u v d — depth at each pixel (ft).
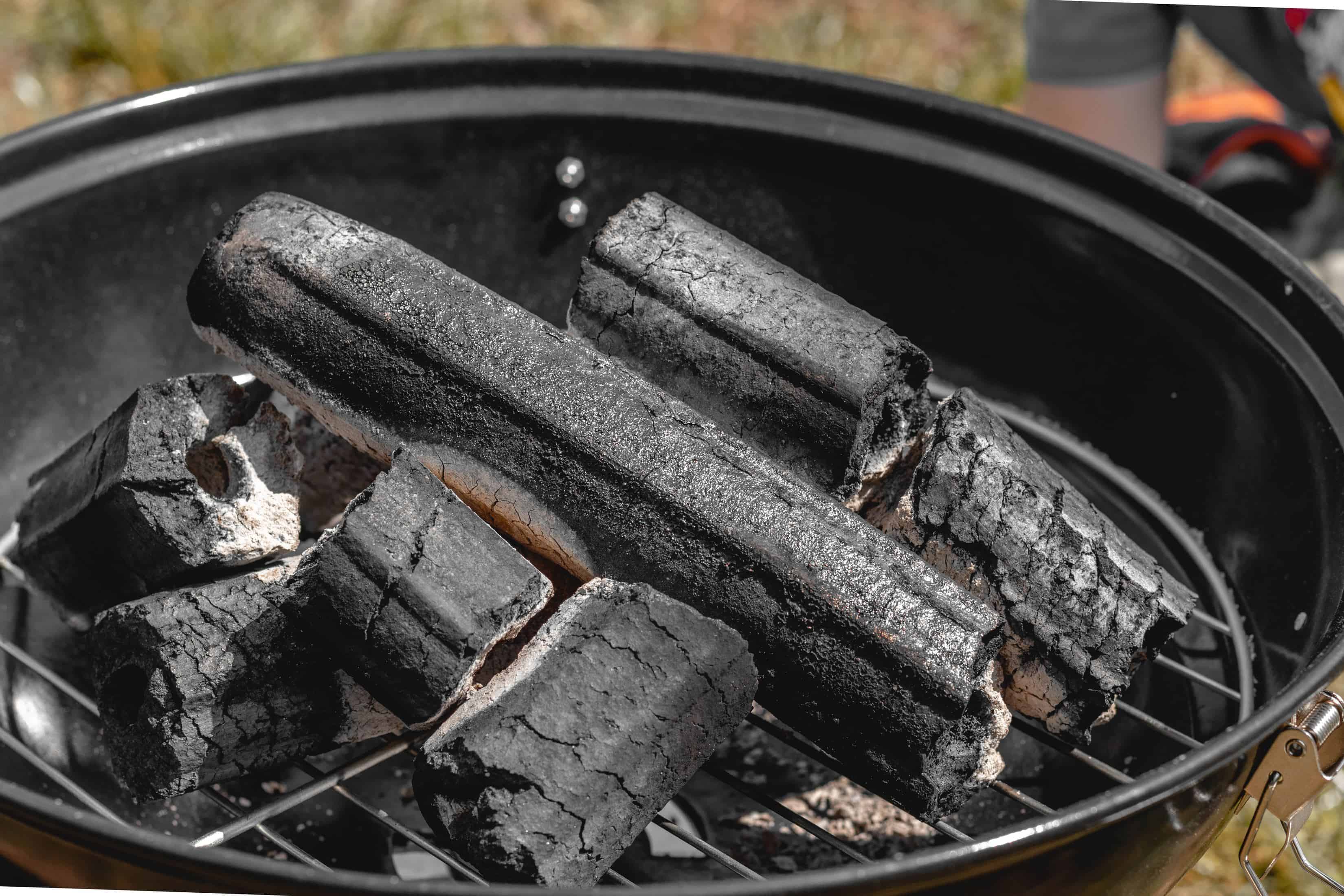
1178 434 2.72
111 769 2.56
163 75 4.20
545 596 2.32
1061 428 2.83
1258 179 3.58
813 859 2.54
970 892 2.21
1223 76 4.92
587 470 2.35
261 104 2.77
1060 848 2.21
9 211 2.65
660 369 2.49
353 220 2.60
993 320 2.85
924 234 2.84
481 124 2.83
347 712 2.40
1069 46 3.19
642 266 2.50
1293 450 2.56
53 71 4.22
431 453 2.40
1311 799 2.32
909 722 2.29
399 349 2.41
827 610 2.30
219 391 2.48
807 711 2.33
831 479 2.44
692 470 2.35
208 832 2.53
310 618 2.31
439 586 2.28
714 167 2.87
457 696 2.32
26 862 2.29
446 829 2.27
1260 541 2.59
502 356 2.39
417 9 4.60
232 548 2.45
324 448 2.61
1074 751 2.46
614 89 2.85
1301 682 2.27
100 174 2.70
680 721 2.27
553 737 2.25
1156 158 3.33
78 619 2.56
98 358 2.77
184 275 2.81
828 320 2.46
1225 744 2.23
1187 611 2.41
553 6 4.79
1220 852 2.88
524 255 2.92
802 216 2.88
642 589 2.30
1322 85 3.28
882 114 2.81
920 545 2.41
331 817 2.56
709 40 4.79
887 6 5.08
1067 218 2.73
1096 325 2.77
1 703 2.54
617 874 2.34
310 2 4.57
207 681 2.32
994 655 2.33
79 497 2.47
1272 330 2.59
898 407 2.48
